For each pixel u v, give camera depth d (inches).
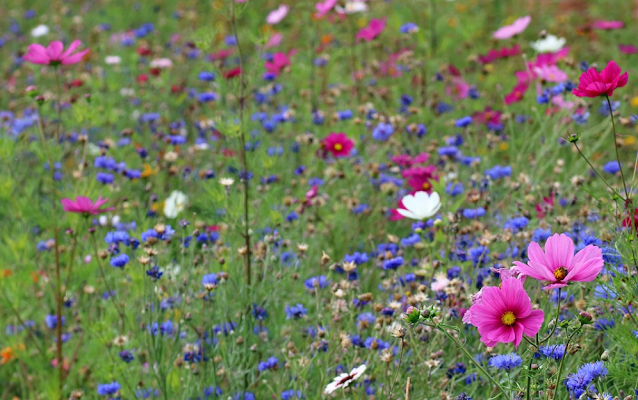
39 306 183.3
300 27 375.2
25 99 284.2
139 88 303.4
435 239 160.1
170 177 222.7
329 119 258.1
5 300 156.7
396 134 234.7
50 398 148.5
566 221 154.9
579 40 346.3
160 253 171.5
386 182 211.9
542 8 408.5
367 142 241.1
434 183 173.6
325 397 137.6
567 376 117.6
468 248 169.3
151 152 250.8
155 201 206.4
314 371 147.2
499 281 150.3
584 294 139.6
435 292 146.2
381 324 141.3
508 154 247.1
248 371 145.3
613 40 332.5
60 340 154.7
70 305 179.9
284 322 166.6
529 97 235.1
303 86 282.5
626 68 293.6
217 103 282.0
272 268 168.7
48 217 152.3
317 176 234.5
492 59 282.4
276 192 196.9
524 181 190.9
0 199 166.4
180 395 147.4
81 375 164.6
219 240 179.9
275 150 218.5
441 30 324.8
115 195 198.5
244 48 375.6
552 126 228.8
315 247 189.5
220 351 153.0
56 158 160.2
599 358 126.0
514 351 129.7
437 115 263.6
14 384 172.1
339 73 323.0
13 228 190.7
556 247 99.5
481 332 97.6
